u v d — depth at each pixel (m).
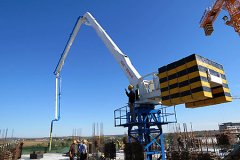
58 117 32.56
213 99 13.17
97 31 21.84
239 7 32.47
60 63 32.03
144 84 16.30
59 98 32.81
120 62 18.53
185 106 14.88
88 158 25.27
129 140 17.20
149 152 15.88
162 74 13.09
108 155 21.38
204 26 36.78
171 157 19.98
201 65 11.51
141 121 16.30
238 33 34.00
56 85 32.78
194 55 11.42
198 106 14.27
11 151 26.92
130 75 17.45
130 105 16.53
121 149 40.16
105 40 20.47
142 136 16.55
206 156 17.08
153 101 16.45
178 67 12.20
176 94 12.02
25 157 31.56
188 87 11.44
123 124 16.80
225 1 33.09
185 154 18.45
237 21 33.50
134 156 14.56
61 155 33.66
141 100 16.19
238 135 21.88
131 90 16.73
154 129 16.95
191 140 26.45
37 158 28.80
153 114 17.11
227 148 23.00
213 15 35.47
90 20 23.53
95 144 34.69
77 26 26.78
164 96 12.73
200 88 10.86
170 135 32.59
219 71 12.96
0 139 30.70
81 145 18.78
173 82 12.31
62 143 57.34
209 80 11.61
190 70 11.51
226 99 12.59
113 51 19.36
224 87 12.91
